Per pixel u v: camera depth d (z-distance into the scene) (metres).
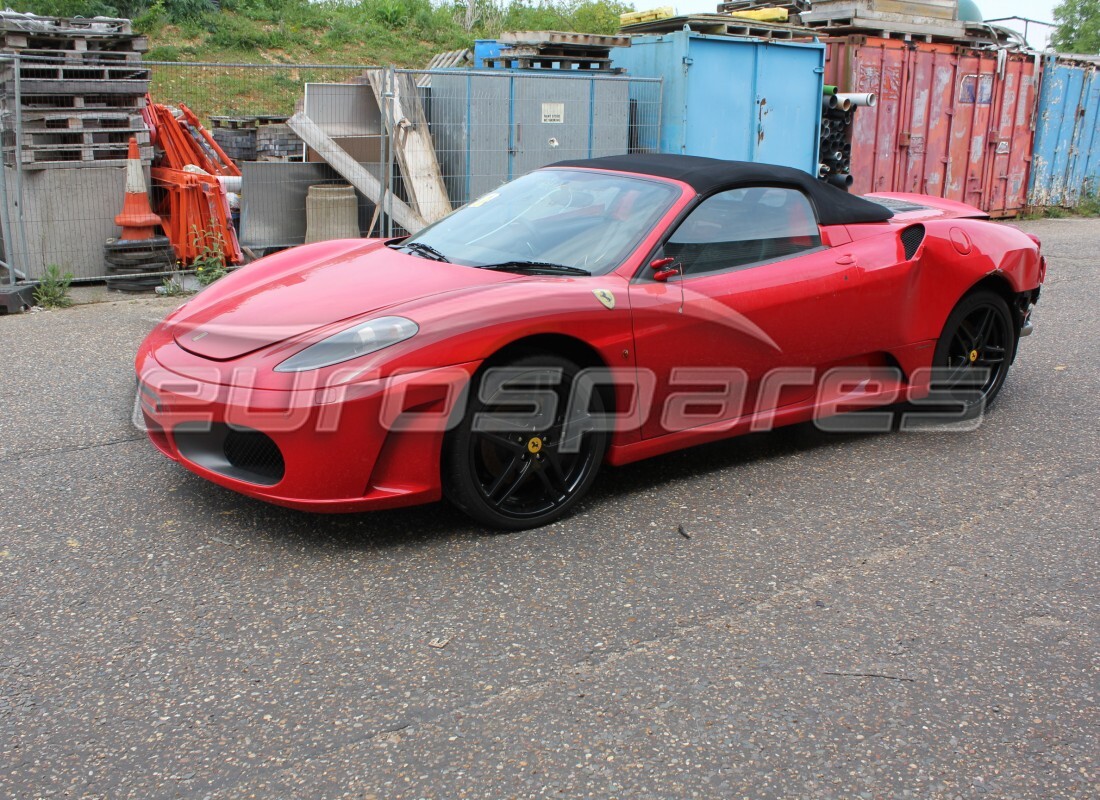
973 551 3.37
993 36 13.84
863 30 12.22
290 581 2.97
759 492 3.85
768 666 2.61
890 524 3.58
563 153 9.59
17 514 3.36
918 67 12.62
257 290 3.64
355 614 2.79
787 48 10.72
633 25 10.96
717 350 3.72
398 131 8.69
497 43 10.85
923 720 2.41
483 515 3.26
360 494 3.05
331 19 21.06
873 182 12.50
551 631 2.74
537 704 2.40
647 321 3.48
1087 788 2.18
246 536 3.26
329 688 2.44
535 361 3.23
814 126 11.25
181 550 3.14
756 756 2.25
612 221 3.76
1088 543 3.46
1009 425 4.80
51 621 2.70
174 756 2.17
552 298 3.27
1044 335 6.75
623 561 3.19
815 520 3.59
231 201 8.47
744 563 3.21
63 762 2.13
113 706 2.34
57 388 4.77
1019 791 2.17
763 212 3.99
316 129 8.57
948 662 2.67
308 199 8.40
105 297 7.03
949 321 4.52
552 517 3.45
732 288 3.74
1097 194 16.34
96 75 7.48
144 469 3.80
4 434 4.12
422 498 3.16
